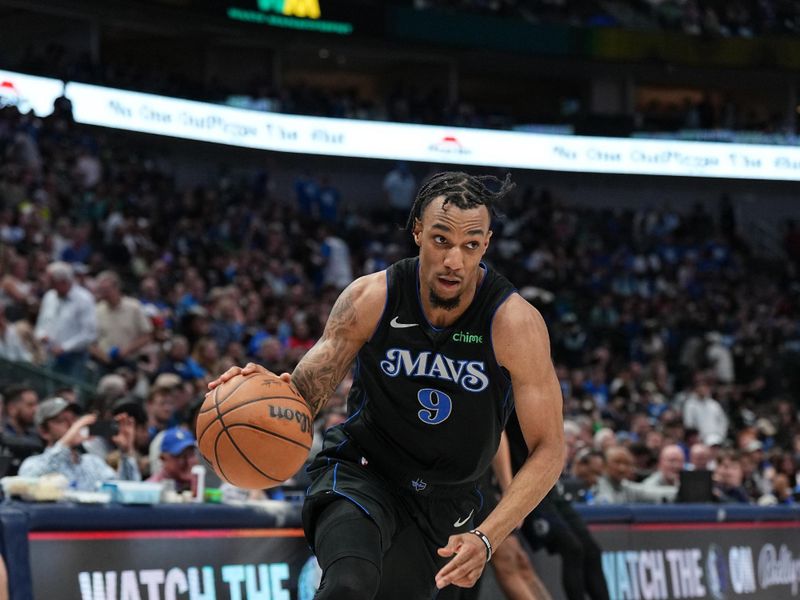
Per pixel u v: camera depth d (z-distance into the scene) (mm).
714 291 49375
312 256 38562
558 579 13383
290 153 47938
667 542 14664
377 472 7398
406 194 48375
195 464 12234
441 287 6648
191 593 10039
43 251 26734
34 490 9594
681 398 31484
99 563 9477
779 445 28281
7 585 8766
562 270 46312
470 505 7574
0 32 47625
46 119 37562
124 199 36688
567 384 28000
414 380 7004
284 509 10945
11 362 18172
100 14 45438
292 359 18703
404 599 7367
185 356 20047
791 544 16781
